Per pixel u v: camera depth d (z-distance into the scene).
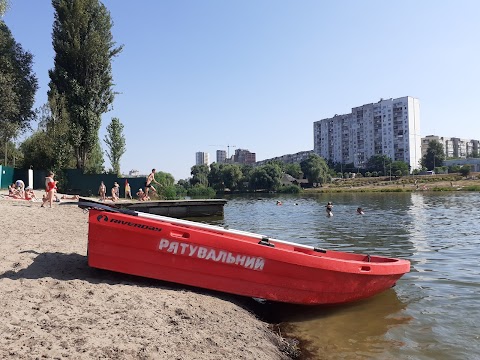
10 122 41.06
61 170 38.84
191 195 75.69
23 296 5.54
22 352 3.89
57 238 10.84
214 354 4.73
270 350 5.38
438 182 114.44
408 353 5.74
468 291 8.90
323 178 133.50
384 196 71.44
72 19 40.59
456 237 17.78
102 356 4.09
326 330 6.61
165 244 6.95
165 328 5.18
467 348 5.91
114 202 26.62
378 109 169.50
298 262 7.25
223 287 7.16
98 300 5.78
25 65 45.47
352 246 15.45
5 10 30.22
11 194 25.41
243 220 28.05
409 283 9.59
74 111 40.97
